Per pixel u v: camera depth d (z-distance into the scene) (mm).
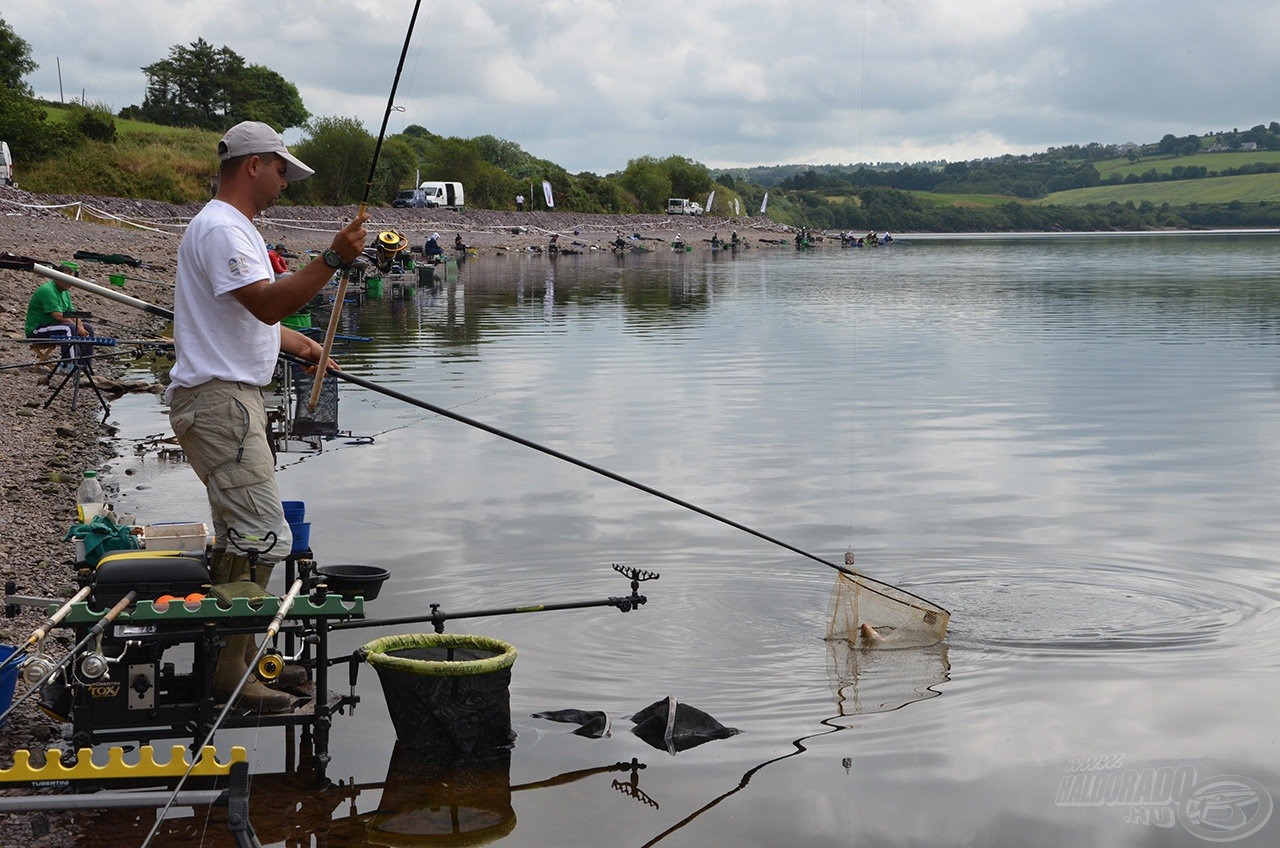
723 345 20781
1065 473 10562
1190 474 10531
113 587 4449
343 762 4828
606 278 41031
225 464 4668
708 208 99000
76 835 4168
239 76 75875
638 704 5477
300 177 4949
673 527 8617
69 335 12547
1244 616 6801
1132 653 6180
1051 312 28250
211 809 4367
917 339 22000
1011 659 6133
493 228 64250
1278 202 182625
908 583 7375
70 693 4664
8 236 29016
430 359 18547
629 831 4301
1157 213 175875
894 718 5340
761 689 5699
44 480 9258
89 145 49062
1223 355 19359
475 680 4852
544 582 7301
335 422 11414
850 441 12039
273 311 4559
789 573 7531
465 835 4258
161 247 32500
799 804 4535
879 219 155000
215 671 4613
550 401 14516
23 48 55281
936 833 4293
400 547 8000
